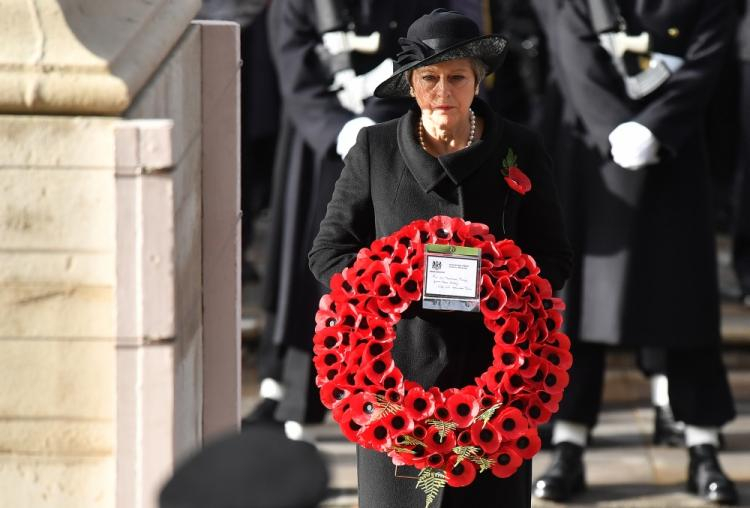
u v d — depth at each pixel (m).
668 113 16.83
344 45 17.52
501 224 11.52
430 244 10.91
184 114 10.41
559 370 10.98
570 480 17.45
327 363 11.08
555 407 11.02
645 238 17.31
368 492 11.55
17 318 8.77
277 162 18.86
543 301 11.12
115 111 8.62
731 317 23.45
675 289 17.31
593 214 17.50
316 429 20.03
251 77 23.33
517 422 10.82
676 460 18.95
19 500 8.96
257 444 4.29
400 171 11.61
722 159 23.70
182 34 10.77
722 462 18.97
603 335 17.27
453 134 11.57
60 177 8.63
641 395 21.84
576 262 17.61
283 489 4.16
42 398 8.87
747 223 23.66
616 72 17.22
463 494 11.32
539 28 20.89
